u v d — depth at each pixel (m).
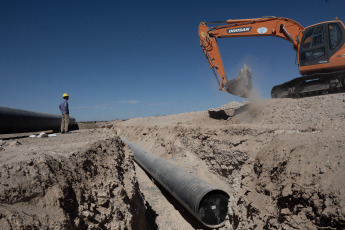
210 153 12.29
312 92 14.02
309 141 5.73
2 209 3.13
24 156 4.80
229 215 7.17
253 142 9.53
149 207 10.91
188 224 9.52
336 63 12.46
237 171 9.80
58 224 3.61
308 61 13.42
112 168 6.71
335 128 6.99
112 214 5.29
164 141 18.77
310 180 4.62
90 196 4.99
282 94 15.58
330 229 3.84
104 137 8.80
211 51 15.15
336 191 3.99
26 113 13.74
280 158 5.80
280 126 9.55
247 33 14.68
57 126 18.83
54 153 5.26
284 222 4.69
